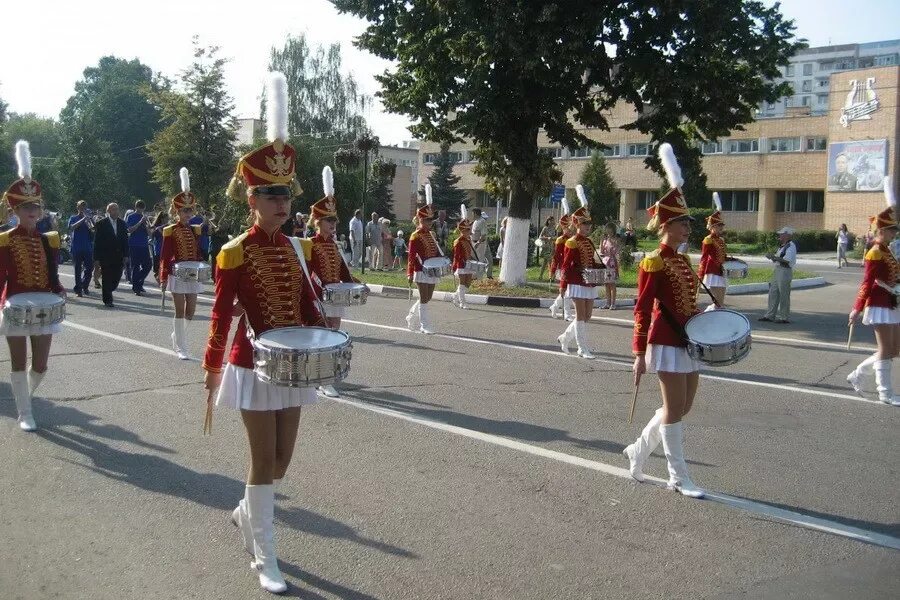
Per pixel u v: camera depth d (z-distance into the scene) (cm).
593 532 563
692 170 2181
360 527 566
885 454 750
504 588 479
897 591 482
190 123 3950
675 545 544
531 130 2119
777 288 1689
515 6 1864
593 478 673
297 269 505
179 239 1178
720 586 485
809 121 5741
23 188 781
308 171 4309
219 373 489
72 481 652
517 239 2184
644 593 475
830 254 4931
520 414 877
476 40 1888
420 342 1338
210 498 617
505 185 2267
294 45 5894
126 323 1498
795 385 1046
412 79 2164
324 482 655
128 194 7375
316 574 495
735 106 1998
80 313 1642
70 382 995
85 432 786
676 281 632
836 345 1385
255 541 479
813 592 479
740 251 4931
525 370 1120
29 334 772
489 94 1988
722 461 725
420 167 7244
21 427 788
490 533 559
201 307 1775
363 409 890
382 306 1872
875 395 994
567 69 1903
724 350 598
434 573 498
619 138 6294
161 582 481
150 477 661
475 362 1172
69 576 488
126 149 7438
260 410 477
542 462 713
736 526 577
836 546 546
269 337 468
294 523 572
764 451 756
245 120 5291
